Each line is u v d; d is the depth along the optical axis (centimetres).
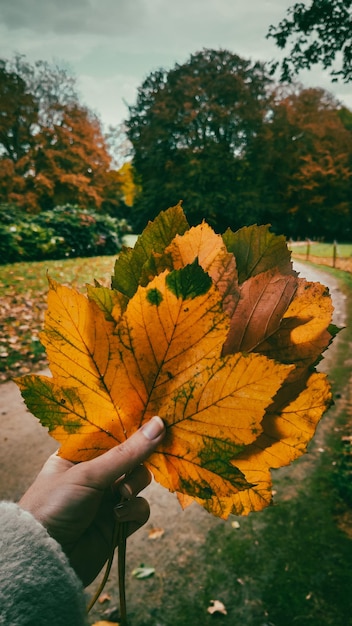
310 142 3594
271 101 3619
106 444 57
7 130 3091
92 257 1664
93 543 83
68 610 55
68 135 3216
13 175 3014
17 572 53
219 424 51
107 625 263
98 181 3547
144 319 52
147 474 73
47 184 3075
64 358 54
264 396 49
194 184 3512
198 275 50
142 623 267
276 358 57
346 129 3909
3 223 1484
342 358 684
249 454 56
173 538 332
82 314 52
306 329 58
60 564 57
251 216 3544
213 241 61
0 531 56
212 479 51
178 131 3631
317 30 885
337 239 3959
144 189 4031
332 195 3666
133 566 310
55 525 70
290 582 286
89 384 55
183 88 3481
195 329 51
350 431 458
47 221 1609
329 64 924
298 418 56
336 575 286
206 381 51
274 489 377
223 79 3447
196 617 268
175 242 61
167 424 54
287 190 3597
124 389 54
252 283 60
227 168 3491
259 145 3578
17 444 459
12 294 966
